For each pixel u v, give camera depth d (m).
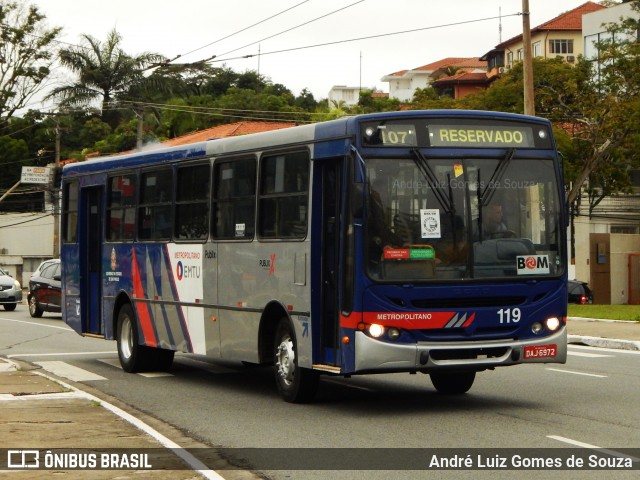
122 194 18.22
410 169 12.01
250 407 13.36
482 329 12.07
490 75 93.25
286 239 13.24
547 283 12.38
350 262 11.90
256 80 86.06
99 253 19.30
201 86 84.00
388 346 11.73
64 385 15.30
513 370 16.94
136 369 17.83
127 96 70.75
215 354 15.19
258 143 14.05
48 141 73.44
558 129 43.62
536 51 86.75
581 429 11.06
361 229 11.80
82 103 71.06
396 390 14.73
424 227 11.95
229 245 14.68
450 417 12.06
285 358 13.52
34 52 71.56
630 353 20.39
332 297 12.55
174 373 17.75
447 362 11.91
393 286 11.80
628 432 10.84
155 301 16.95
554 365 17.77
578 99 44.66
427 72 128.88
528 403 13.14
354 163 11.87
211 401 14.08
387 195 11.89
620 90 44.56
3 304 40.06
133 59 71.31
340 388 15.05
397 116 12.05
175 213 16.28
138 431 11.28
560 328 12.47
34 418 12.19
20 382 15.71
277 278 13.46
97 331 19.38
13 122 73.50
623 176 47.97
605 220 54.88
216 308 15.05
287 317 13.38
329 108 73.44
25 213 69.88
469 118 12.30
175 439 10.93
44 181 57.75
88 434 11.09
